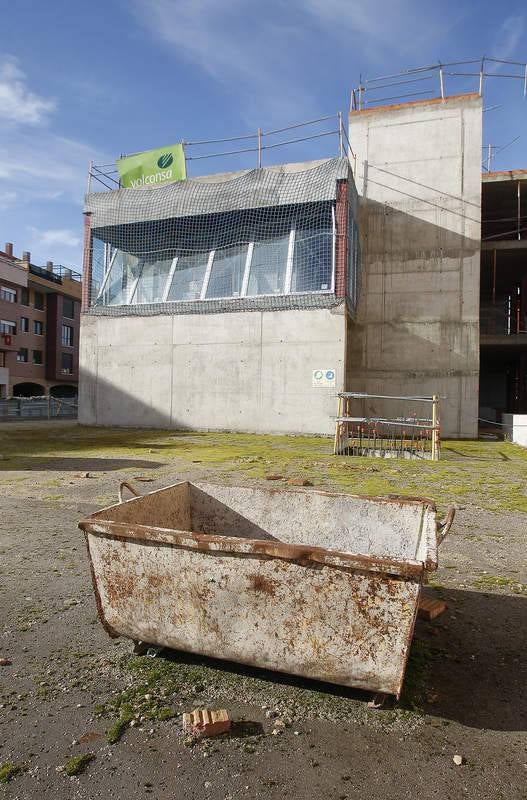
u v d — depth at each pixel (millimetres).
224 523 4230
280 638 2686
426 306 20406
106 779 2160
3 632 3482
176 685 2857
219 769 2223
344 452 13422
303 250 18422
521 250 22500
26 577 4477
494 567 4855
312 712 2627
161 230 20797
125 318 20594
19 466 10852
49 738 2414
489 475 10297
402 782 2166
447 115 20344
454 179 20250
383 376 20703
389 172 20859
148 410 20141
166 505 3980
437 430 12875
